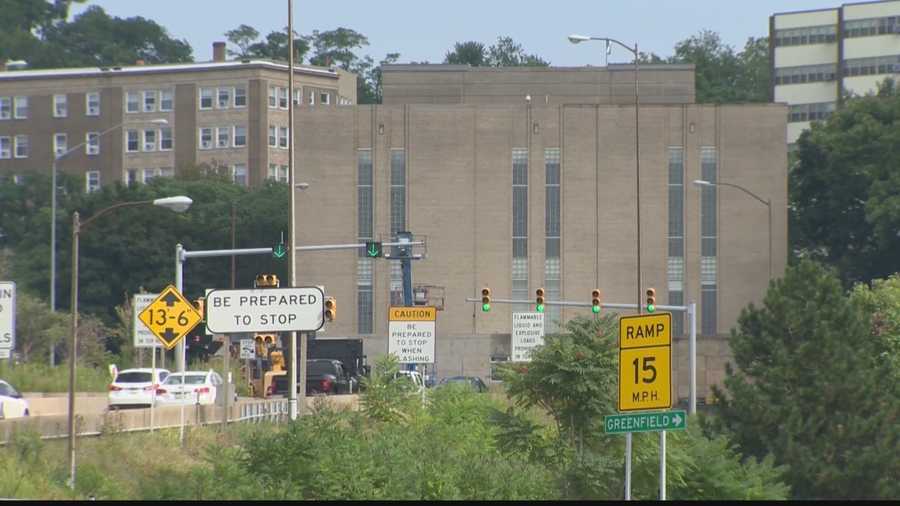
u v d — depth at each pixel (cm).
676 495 8294
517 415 8994
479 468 7919
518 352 12550
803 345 11144
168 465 8650
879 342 15612
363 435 8562
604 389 8700
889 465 10675
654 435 8406
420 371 18362
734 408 11112
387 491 7200
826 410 11000
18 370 18550
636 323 5875
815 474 10606
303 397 12256
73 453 7788
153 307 9888
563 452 8650
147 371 14900
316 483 7131
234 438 10162
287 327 8438
